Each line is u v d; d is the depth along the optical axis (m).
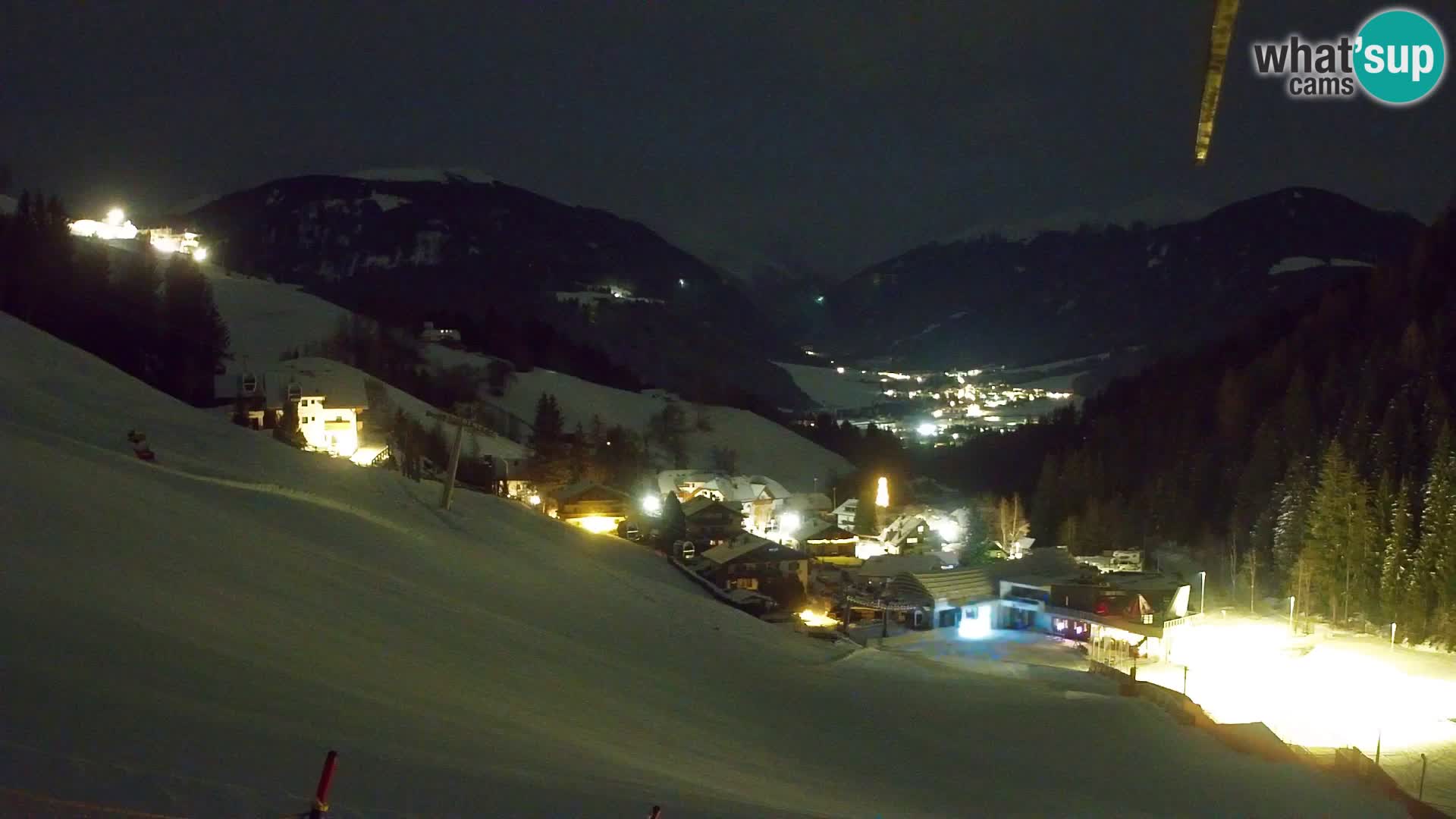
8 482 15.95
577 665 17.75
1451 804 22.91
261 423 63.81
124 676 8.09
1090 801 15.95
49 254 71.69
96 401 34.12
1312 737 30.11
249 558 17.05
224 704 8.16
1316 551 47.06
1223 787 18.44
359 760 7.41
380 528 26.09
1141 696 27.27
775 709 19.19
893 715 21.20
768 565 50.50
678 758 12.42
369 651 13.38
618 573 34.47
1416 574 42.34
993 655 41.09
